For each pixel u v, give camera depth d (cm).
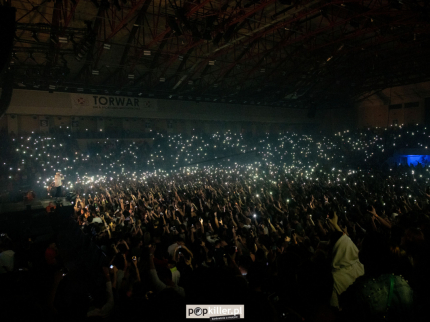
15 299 248
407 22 1769
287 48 2761
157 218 1086
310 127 4531
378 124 4106
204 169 3070
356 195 1371
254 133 4331
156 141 3512
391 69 3172
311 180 2042
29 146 2803
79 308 576
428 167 2438
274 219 1005
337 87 3731
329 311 271
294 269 358
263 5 1512
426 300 265
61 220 1675
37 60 2450
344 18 1941
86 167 2942
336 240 353
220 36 1834
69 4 1723
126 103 3177
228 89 3384
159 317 215
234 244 762
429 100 3612
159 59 2692
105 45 1869
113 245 766
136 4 1507
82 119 3206
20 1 1642
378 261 274
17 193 2291
